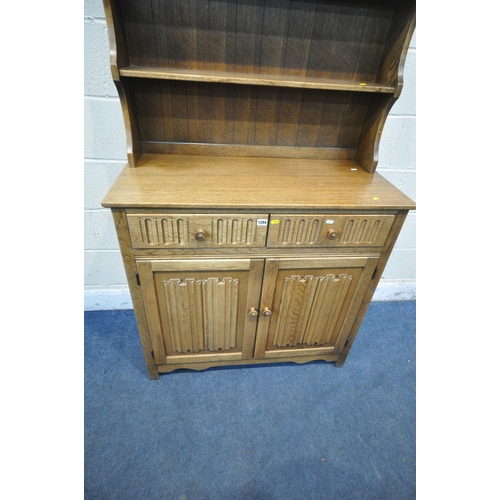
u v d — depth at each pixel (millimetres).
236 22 978
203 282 1011
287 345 1275
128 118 976
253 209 871
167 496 969
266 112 1140
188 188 911
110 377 1313
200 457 1065
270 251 970
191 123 1130
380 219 952
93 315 1620
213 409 1216
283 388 1320
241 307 1099
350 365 1453
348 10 995
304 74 1093
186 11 943
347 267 1053
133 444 1088
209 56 1025
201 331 1149
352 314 1198
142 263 937
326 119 1183
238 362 1305
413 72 1212
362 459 1098
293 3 967
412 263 1748
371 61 1090
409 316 1773
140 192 866
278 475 1037
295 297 1102
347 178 1080
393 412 1259
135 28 952
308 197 914
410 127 1328
